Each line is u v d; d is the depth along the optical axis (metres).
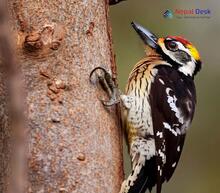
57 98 8.66
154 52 12.22
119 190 9.04
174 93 11.22
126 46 15.96
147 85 10.95
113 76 9.50
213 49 17.05
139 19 16.25
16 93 4.75
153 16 16.30
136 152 10.55
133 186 10.52
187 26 16.58
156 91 10.95
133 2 16.28
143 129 10.55
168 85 11.20
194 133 17.20
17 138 4.71
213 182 17.05
